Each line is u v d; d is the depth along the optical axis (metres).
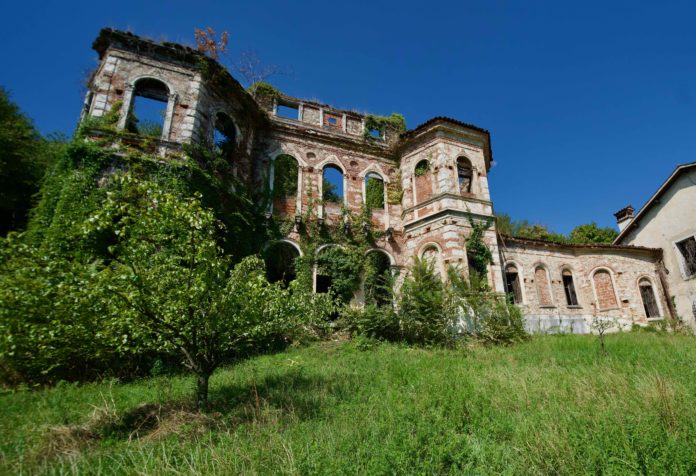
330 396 7.04
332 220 21.03
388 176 23.30
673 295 24.16
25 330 5.90
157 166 14.71
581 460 3.93
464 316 15.35
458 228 19.28
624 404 5.37
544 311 22.19
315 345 14.25
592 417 5.04
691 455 3.81
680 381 6.86
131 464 4.47
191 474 3.92
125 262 6.08
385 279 19.11
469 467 4.06
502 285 19.08
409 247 20.97
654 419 4.72
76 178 13.49
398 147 23.28
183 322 6.66
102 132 14.72
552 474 3.88
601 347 11.56
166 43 16.83
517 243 23.09
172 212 6.28
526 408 5.84
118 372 9.98
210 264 6.46
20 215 17.80
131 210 6.21
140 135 15.16
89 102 16.61
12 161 17.73
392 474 3.87
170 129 16.00
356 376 8.73
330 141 22.80
